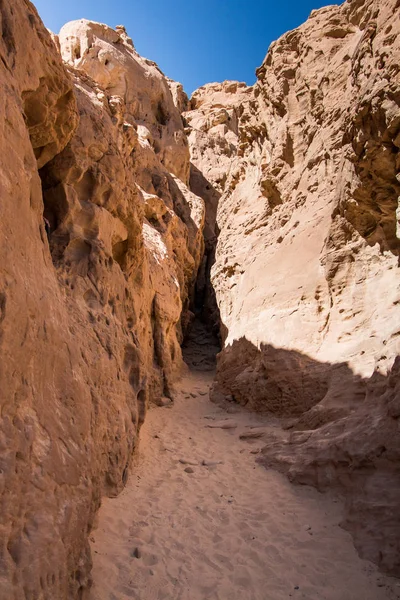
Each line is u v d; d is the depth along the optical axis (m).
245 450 6.94
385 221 6.36
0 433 2.41
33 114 4.57
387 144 4.70
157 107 22.22
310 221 9.39
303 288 8.87
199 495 5.31
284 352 8.50
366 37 5.80
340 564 3.83
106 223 6.38
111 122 7.64
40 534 2.56
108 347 5.38
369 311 7.21
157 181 17.69
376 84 4.64
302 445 6.01
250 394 9.17
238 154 14.60
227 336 12.07
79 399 3.68
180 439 7.66
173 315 12.09
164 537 4.27
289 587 3.59
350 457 4.93
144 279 9.89
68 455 3.19
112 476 4.92
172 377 11.73
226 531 4.46
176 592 3.49
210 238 22.34
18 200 3.09
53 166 5.61
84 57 19.59
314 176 9.62
